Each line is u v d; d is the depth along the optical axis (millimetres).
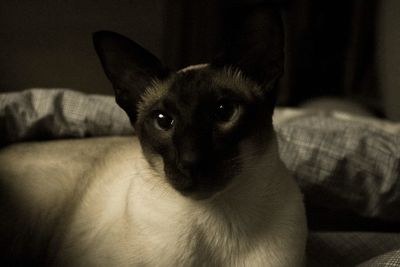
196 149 390
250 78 427
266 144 424
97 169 531
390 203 579
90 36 1040
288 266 427
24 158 552
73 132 634
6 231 521
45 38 1014
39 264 528
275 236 427
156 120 419
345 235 561
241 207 424
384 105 1183
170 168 405
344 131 608
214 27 1148
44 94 631
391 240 555
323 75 1300
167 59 1145
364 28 1239
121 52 441
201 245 430
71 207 515
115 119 638
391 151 582
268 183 425
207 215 425
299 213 438
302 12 1225
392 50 1125
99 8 1041
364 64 1263
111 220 462
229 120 408
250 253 430
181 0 1123
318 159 586
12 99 614
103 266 445
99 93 1060
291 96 1244
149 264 427
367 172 582
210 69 422
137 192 435
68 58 1033
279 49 422
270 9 417
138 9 1084
